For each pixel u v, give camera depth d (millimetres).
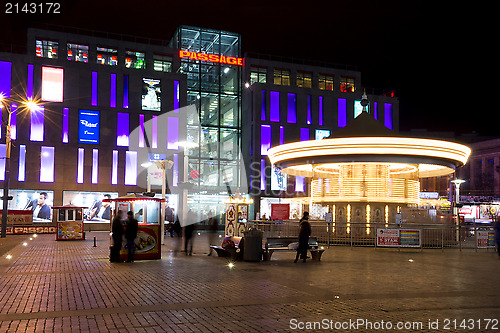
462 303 9344
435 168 30625
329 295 10109
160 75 54688
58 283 11695
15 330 7102
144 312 8344
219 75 59906
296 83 63156
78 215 30000
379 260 18094
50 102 49719
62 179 49250
